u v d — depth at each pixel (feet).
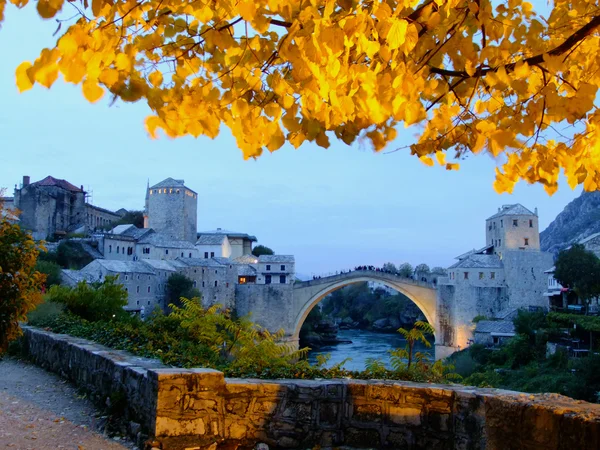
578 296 185.57
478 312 234.38
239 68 9.59
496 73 10.27
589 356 124.06
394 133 10.66
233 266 273.95
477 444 18.19
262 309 262.88
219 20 9.28
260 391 20.58
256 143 9.94
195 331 37.27
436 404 19.49
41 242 33.30
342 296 496.64
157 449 18.60
